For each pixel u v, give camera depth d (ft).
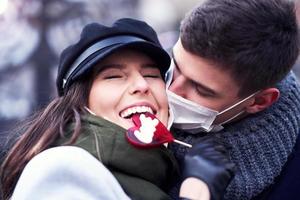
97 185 4.25
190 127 5.37
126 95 4.62
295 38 5.49
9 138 5.09
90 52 4.61
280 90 5.58
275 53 5.25
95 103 4.62
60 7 12.16
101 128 4.49
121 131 4.51
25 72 11.89
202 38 5.03
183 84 5.26
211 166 4.59
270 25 5.24
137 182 4.47
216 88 5.17
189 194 4.42
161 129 4.62
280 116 5.48
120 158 4.43
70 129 4.55
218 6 5.12
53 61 11.97
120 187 4.37
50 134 4.57
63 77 4.78
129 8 13.30
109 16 12.78
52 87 11.89
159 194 4.47
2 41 11.94
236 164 5.28
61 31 12.16
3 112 11.51
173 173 4.83
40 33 12.04
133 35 4.75
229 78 5.15
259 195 5.34
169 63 4.87
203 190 4.45
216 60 5.06
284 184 5.42
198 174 4.54
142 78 4.67
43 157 4.29
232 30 5.03
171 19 14.43
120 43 4.61
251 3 5.23
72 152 4.30
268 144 5.38
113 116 4.58
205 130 5.39
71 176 4.21
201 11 5.13
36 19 12.05
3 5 11.96
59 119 4.61
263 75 5.24
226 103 5.29
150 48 4.70
